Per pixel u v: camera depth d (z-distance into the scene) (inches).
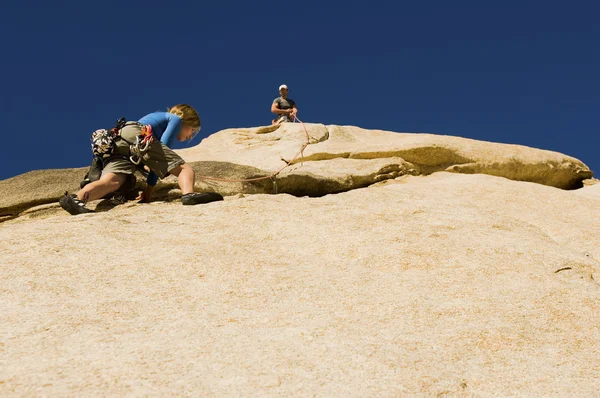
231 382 97.7
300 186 295.4
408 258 159.3
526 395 101.9
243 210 196.2
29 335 110.7
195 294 133.8
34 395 89.7
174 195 258.4
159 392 93.1
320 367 104.2
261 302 131.6
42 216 247.1
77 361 101.6
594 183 400.5
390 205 209.0
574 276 156.9
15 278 136.6
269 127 430.0
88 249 155.9
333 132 417.1
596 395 103.0
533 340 120.1
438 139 364.2
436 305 133.5
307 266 154.7
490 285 145.9
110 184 206.5
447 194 269.9
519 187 290.5
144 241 165.2
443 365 108.6
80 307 124.0
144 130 213.5
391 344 114.4
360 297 136.3
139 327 116.6
